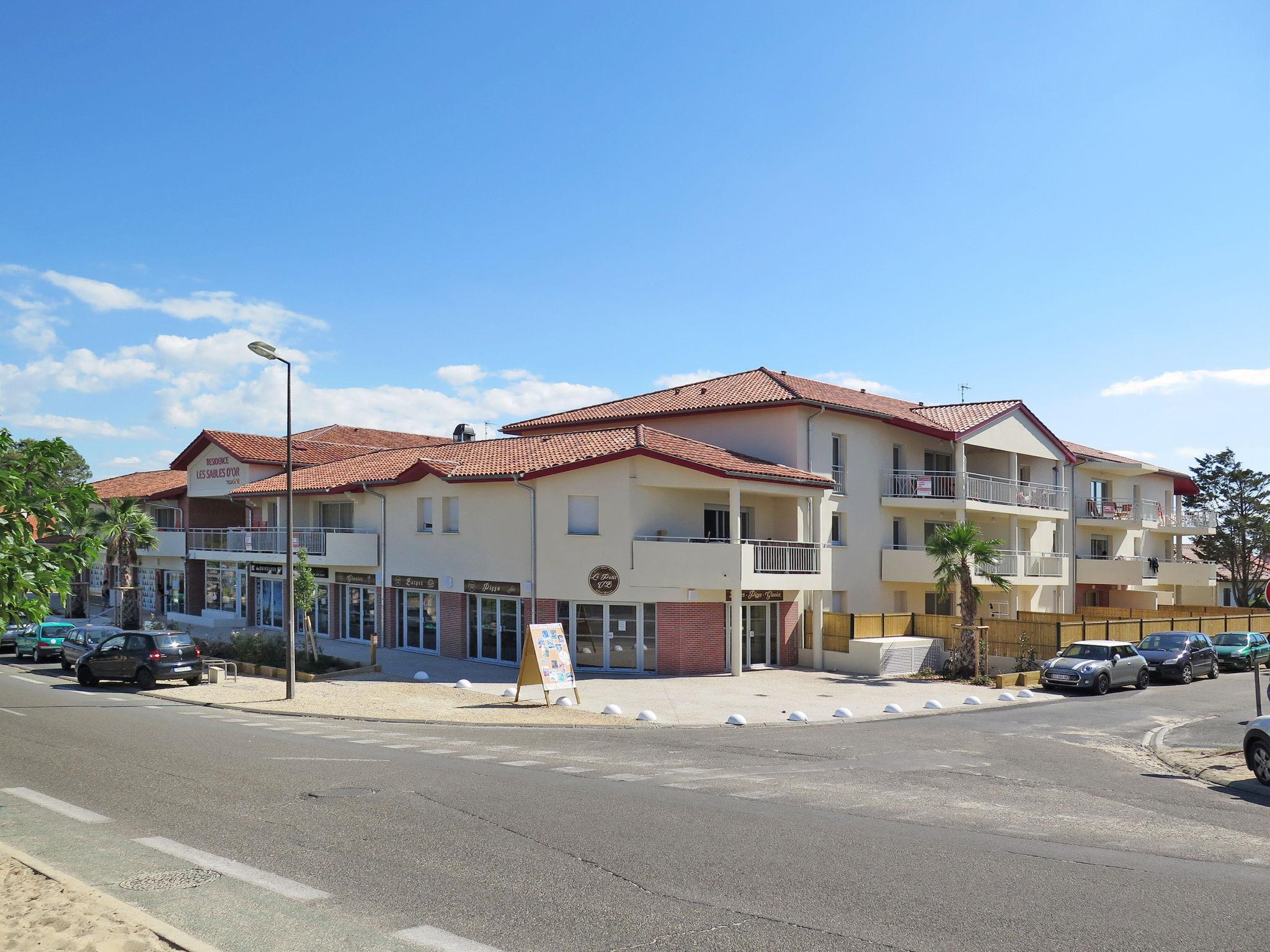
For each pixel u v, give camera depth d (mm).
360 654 31516
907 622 31453
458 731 18219
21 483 8508
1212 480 60938
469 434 43750
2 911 6816
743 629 29047
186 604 44719
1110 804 11641
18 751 14859
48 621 38156
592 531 28125
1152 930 6820
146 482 50812
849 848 9062
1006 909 7273
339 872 8234
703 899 7488
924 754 15711
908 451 36156
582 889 7738
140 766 13531
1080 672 25703
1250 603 58688
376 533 33844
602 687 25078
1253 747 12984
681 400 34719
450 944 6523
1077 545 43719
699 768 13906
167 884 7863
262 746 15586
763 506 30875
